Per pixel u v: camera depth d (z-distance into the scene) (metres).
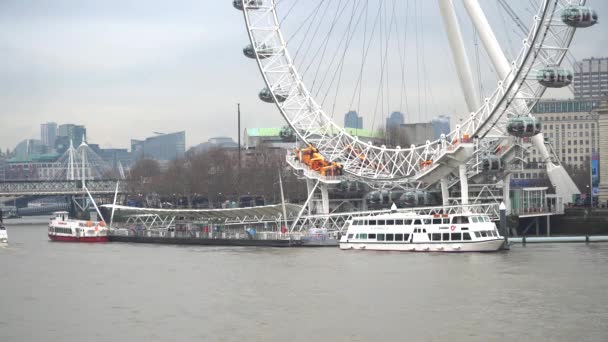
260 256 163.38
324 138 198.25
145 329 103.81
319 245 178.88
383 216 166.00
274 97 196.38
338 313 108.50
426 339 96.06
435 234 159.88
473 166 185.75
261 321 105.69
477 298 114.50
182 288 129.00
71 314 113.00
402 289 121.75
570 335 96.25
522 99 171.38
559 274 130.88
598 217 192.38
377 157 195.50
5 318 111.44
